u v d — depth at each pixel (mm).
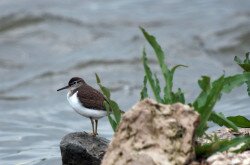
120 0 28797
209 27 25250
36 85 21719
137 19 26438
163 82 20703
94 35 25156
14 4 27594
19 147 16156
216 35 24578
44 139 17016
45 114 19359
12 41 24984
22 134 17359
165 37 24500
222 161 8930
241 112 17156
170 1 28469
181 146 8766
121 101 19844
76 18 26344
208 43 24094
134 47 23750
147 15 26859
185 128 8844
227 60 23109
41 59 23781
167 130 8773
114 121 10258
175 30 25203
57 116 19172
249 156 9109
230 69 22297
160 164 8469
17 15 26453
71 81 12672
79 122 18562
